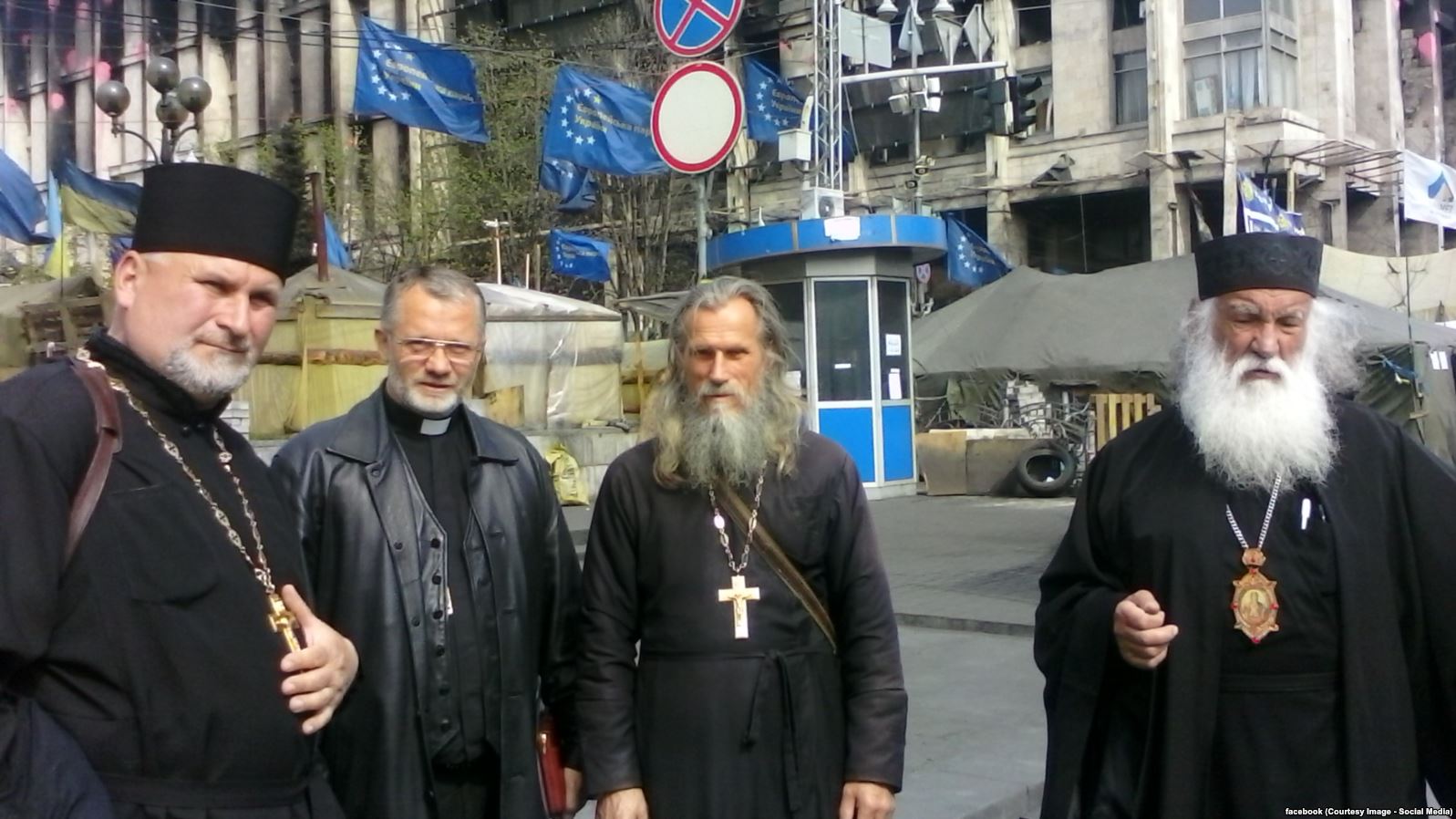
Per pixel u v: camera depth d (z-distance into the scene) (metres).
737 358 3.05
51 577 2.02
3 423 2.05
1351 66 33.31
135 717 2.09
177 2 48.03
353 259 32.59
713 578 2.98
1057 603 3.06
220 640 2.21
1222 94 31.86
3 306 17.50
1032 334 19.89
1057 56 34.22
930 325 21.59
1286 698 2.70
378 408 3.16
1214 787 2.74
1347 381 3.00
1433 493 2.77
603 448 17.89
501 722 3.00
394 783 2.87
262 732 2.23
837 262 16.75
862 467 17.12
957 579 10.85
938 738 6.34
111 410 2.20
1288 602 2.70
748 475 3.02
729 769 2.90
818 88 18.09
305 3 44.97
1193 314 3.01
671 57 30.48
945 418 20.50
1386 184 34.03
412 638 2.93
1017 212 35.28
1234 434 2.75
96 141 50.38
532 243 31.62
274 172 33.09
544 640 3.26
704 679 2.93
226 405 2.47
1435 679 2.77
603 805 2.96
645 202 31.94
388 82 19.62
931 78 21.62
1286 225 21.00
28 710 1.98
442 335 3.09
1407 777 2.65
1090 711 2.87
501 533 3.10
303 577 2.52
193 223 2.31
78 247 27.30
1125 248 34.97
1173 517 2.82
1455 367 19.08
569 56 33.44
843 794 3.00
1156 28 32.09
